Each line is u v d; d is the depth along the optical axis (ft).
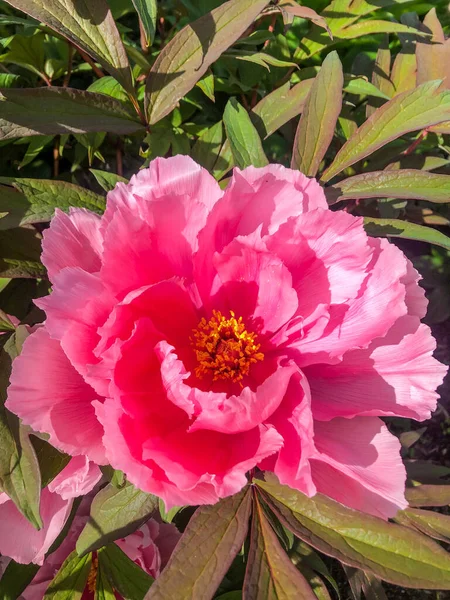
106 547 0.81
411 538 0.64
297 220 0.66
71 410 0.62
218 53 0.82
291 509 0.67
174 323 0.71
